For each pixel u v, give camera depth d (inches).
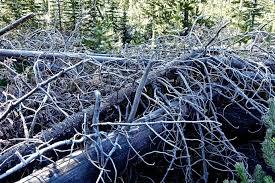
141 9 374.0
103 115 143.3
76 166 110.3
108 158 111.8
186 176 130.6
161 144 135.6
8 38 218.1
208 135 149.7
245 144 160.1
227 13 350.6
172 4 316.5
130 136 124.5
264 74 160.7
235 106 155.9
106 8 362.9
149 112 141.6
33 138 127.3
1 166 117.2
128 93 148.3
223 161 146.6
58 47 202.7
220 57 165.3
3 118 125.6
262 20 333.7
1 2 342.6
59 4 334.6
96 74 166.1
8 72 173.5
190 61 161.3
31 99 150.5
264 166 149.2
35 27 294.0
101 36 239.1
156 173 141.2
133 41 291.6
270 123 117.4
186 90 153.6
